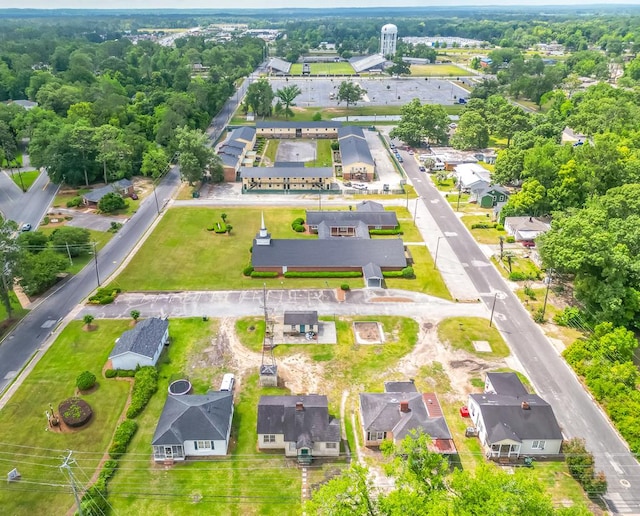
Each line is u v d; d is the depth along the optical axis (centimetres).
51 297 8550
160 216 11775
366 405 6016
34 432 5841
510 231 10950
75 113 15525
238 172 14562
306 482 5325
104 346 7306
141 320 7912
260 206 12450
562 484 5259
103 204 11750
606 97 18162
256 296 8669
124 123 16375
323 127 18512
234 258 9906
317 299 8606
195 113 18075
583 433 5891
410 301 8544
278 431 5644
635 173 10775
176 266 9575
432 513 3666
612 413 5978
